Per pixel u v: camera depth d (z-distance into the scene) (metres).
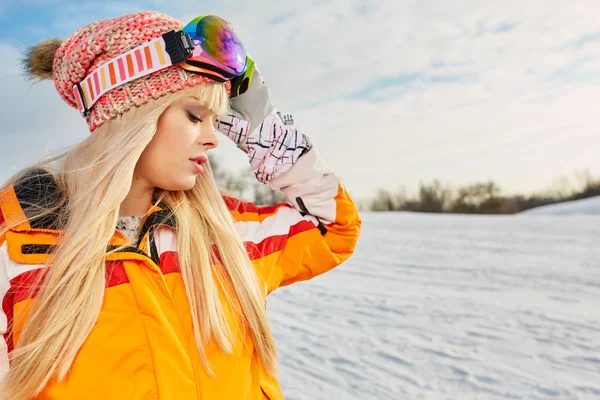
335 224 1.40
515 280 6.68
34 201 1.06
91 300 1.00
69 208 1.07
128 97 1.07
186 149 1.11
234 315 1.18
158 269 1.09
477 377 3.54
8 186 1.12
